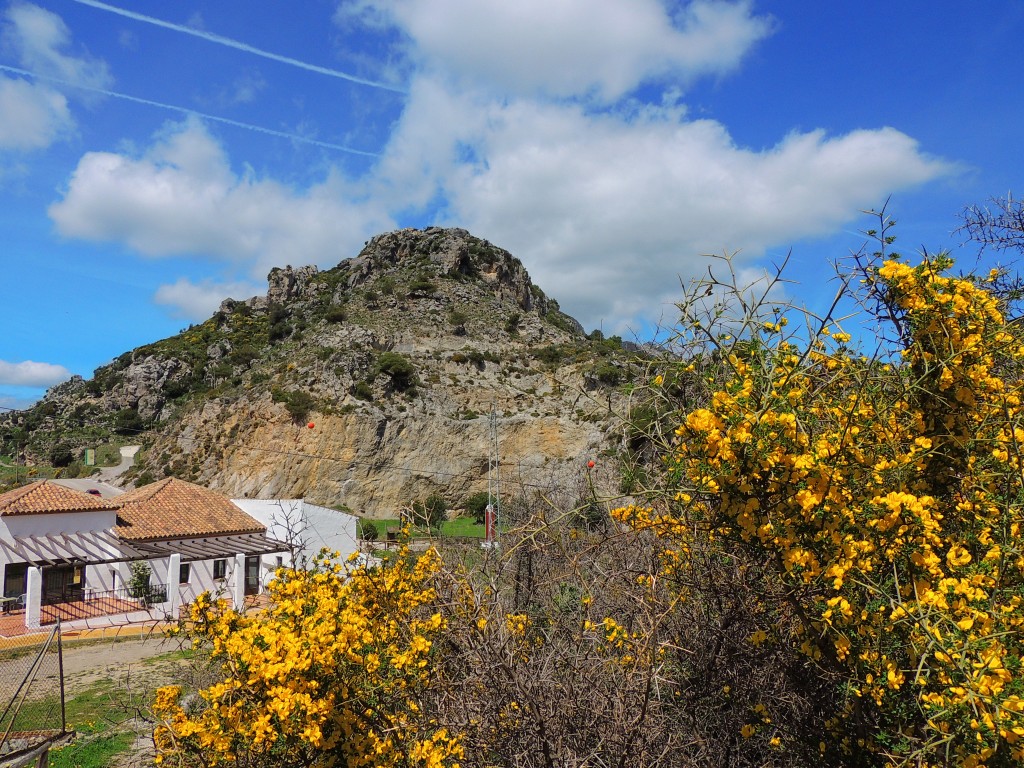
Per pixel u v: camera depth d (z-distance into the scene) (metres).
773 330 3.35
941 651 2.65
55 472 49.09
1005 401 3.31
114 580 22.27
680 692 3.74
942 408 3.35
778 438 2.91
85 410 63.06
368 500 40.41
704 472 2.99
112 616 19.97
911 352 3.39
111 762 8.42
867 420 3.27
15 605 20.84
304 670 3.28
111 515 23.64
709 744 3.64
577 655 3.71
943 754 2.70
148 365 63.84
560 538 4.30
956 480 3.41
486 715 3.59
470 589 4.12
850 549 2.91
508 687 3.50
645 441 3.95
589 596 4.13
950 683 2.61
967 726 2.54
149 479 43.53
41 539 21.75
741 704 3.69
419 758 3.31
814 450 3.01
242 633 3.43
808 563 2.95
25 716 10.88
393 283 60.75
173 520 25.19
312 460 41.41
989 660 2.47
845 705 3.33
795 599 3.12
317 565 4.50
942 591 2.80
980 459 3.33
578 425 40.06
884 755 2.99
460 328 53.62
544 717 3.38
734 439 2.91
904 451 3.43
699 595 3.88
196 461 44.00
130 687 11.92
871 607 2.97
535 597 4.74
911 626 2.86
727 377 3.33
